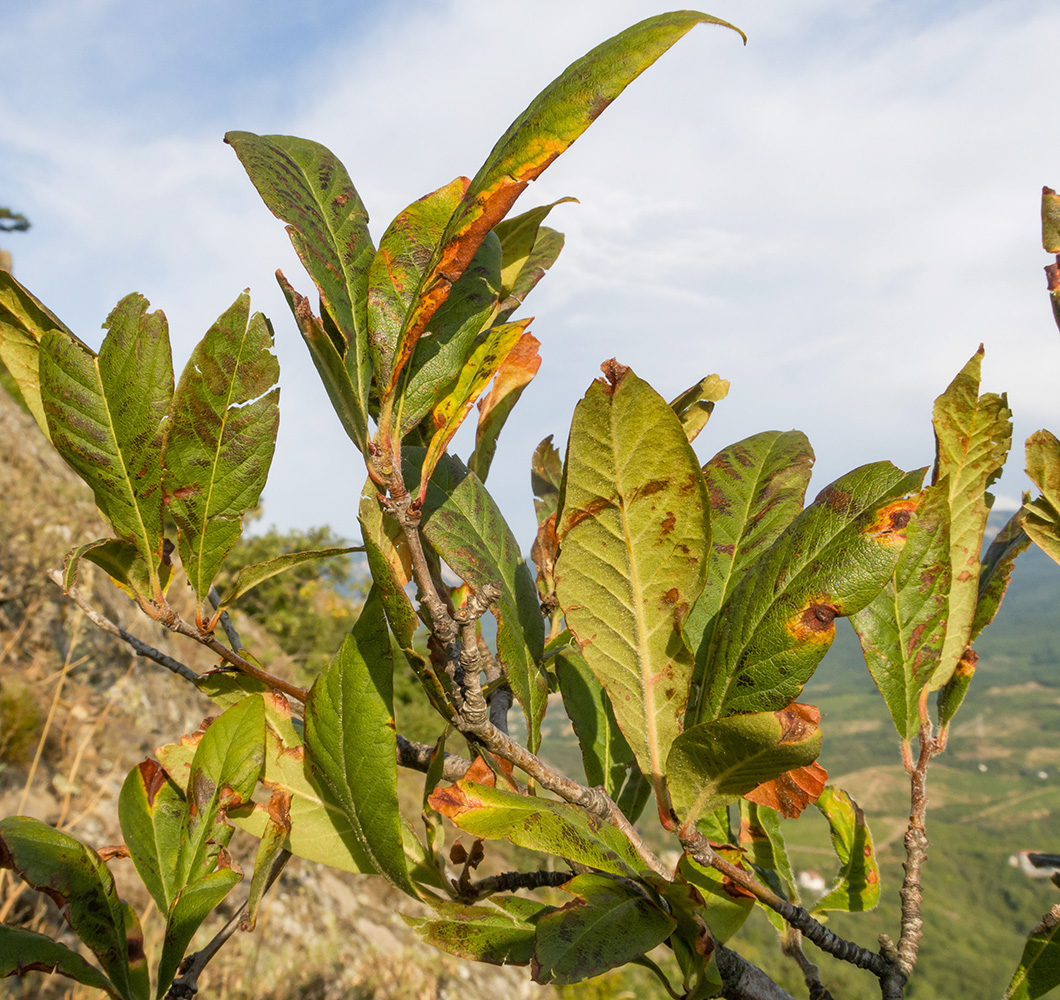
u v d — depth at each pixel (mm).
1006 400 980
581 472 781
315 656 11992
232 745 966
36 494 8953
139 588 877
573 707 1182
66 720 6980
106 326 827
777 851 1204
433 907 780
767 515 1071
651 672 813
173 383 831
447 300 782
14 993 4402
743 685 755
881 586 704
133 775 993
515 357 1245
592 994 6457
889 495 739
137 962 853
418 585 717
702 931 688
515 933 754
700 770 749
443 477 991
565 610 825
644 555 797
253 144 857
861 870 1160
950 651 972
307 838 964
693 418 1263
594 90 571
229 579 11289
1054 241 976
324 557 914
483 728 724
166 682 10055
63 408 818
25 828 837
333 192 868
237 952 6320
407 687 12414
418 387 740
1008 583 968
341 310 771
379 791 794
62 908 804
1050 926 894
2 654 6688
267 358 848
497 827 689
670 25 577
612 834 740
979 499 1007
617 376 745
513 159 597
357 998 6859
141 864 932
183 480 844
